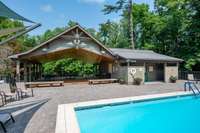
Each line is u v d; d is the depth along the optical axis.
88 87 19.69
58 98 13.40
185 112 11.18
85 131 8.24
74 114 8.59
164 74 24.69
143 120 9.77
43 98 13.41
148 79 25.59
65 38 20.95
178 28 35.47
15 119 8.27
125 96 13.80
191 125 9.00
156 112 11.12
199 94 14.62
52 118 8.37
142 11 44.78
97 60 27.92
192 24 33.72
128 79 22.17
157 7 41.69
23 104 11.40
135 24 45.53
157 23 38.28
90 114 10.70
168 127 8.73
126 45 47.88
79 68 34.75
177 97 13.96
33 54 20.42
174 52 36.16
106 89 17.97
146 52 28.42
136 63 22.70
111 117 10.21
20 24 42.09
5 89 18.05
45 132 6.64
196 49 33.16
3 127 6.70
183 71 29.20
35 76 27.22
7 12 6.42
